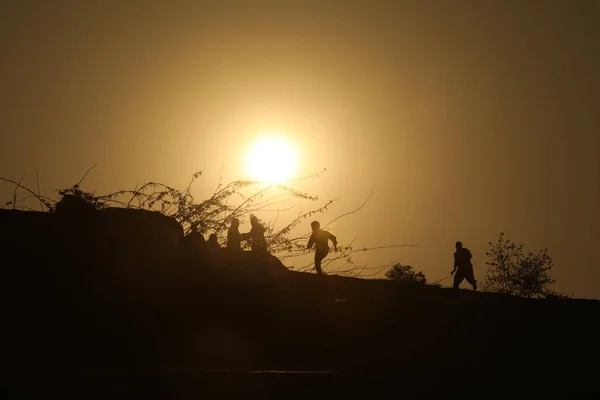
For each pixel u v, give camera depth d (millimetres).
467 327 33219
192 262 30719
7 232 27703
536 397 25078
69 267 27531
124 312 27297
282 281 32812
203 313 28766
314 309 32375
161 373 19656
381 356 29234
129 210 29859
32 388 18406
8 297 26234
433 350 30234
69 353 24781
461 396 24250
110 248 28453
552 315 36281
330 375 21797
